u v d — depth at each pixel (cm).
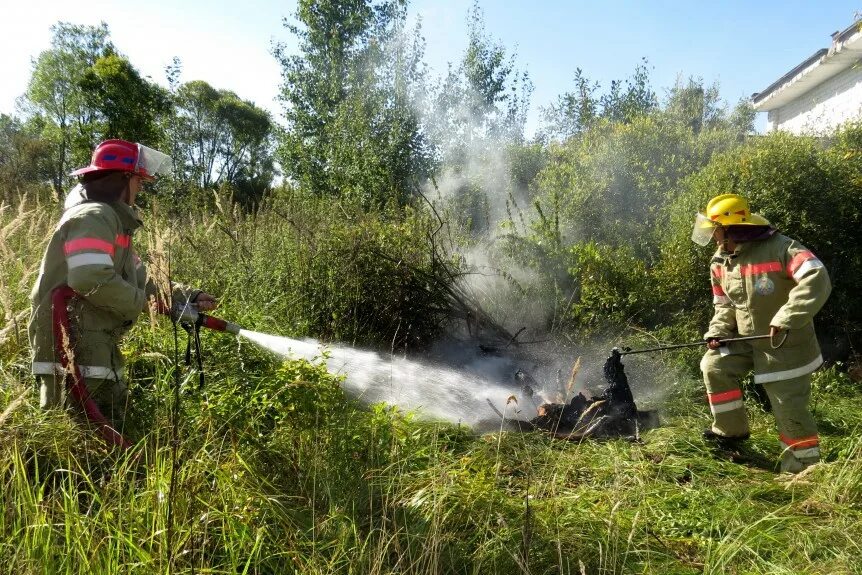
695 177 725
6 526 232
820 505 334
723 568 276
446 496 298
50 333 292
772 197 635
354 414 366
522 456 401
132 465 270
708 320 618
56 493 254
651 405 524
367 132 1320
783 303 412
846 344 643
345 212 757
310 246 608
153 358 361
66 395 286
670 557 296
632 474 384
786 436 408
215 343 404
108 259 289
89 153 2181
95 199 307
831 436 470
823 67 1354
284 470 303
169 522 216
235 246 625
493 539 272
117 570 215
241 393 359
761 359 418
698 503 352
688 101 1509
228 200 772
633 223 828
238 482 269
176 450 249
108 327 302
